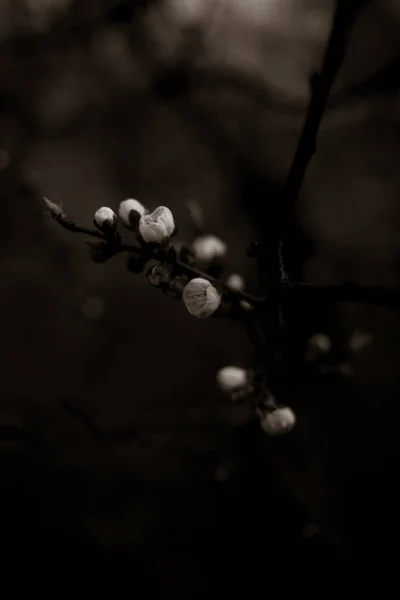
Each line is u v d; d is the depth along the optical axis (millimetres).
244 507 458
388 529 444
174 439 454
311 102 343
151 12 584
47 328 514
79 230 339
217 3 588
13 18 577
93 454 464
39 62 582
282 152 545
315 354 391
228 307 372
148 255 345
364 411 462
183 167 557
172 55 582
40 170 547
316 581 441
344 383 464
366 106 530
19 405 475
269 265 354
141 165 561
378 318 469
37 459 466
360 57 540
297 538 448
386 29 545
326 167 530
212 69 569
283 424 364
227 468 448
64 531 458
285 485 453
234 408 450
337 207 511
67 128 570
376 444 458
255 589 445
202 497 462
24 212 539
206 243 376
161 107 578
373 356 467
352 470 455
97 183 552
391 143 528
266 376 370
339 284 354
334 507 450
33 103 570
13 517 459
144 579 450
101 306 526
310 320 425
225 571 449
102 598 447
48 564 452
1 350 500
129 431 407
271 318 362
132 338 516
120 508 463
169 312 524
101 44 589
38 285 525
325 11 571
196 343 511
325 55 344
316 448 458
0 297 518
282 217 347
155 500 464
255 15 583
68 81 581
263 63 568
